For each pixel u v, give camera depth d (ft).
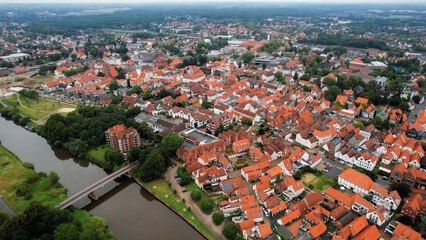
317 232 445.37
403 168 589.73
